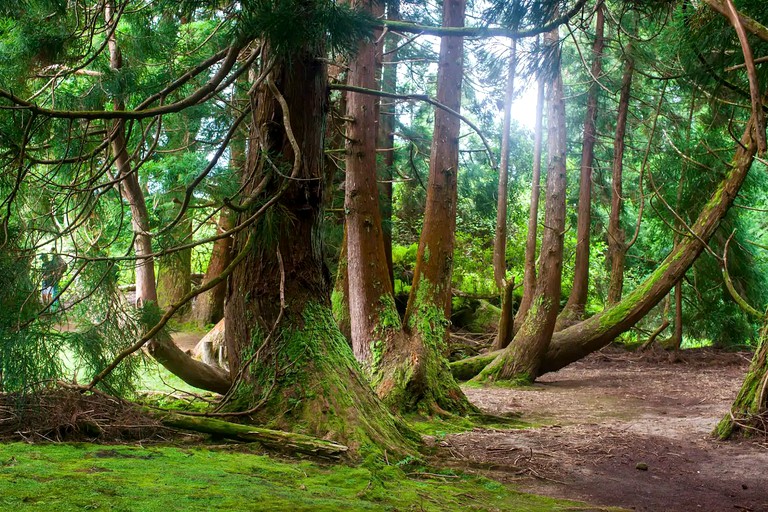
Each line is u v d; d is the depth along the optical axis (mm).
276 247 6176
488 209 24016
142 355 6516
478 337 19703
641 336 24438
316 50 6367
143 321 6430
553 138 13844
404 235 24156
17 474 3805
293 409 5922
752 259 20078
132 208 7867
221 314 18016
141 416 5508
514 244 26453
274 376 6121
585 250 19828
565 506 4977
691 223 18547
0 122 5387
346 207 10406
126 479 3898
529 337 13672
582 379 14484
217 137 8602
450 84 10453
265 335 6312
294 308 6355
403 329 10117
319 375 6098
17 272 5566
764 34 2576
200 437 5527
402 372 9570
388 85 18172
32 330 5422
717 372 15344
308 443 5430
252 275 6438
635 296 13594
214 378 9102
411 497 4562
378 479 4973
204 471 4340
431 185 10391
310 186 6453
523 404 11086
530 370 13602
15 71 5988
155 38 7238
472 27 4410
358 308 10141
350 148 10492
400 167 21625
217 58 5535
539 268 13836
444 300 10242
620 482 5984
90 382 5793
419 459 5914
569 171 26484
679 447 7453
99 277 6145
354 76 10422
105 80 6957
